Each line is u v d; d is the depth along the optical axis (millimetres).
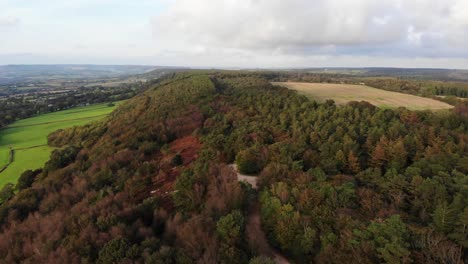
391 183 35531
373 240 24875
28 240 32531
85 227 30297
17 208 43188
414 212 31969
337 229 28078
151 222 33688
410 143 46438
